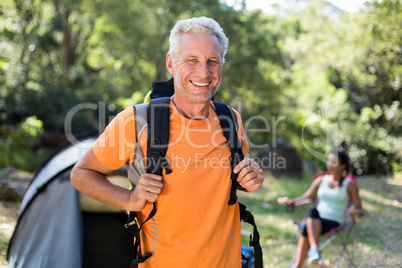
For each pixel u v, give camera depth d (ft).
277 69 71.20
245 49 64.18
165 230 5.91
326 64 66.23
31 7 53.83
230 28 60.23
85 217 13.51
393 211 26.32
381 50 46.83
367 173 48.39
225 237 6.09
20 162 38.65
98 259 12.46
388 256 17.48
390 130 52.70
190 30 6.01
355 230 21.27
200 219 5.90
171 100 6.28
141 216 6.14
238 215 6.50
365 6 44.86
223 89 62.80
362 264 16.70
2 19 50.85
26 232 13.44
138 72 67.97
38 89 51.96
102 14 62.18
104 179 6.12
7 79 49.60
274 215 25.03
